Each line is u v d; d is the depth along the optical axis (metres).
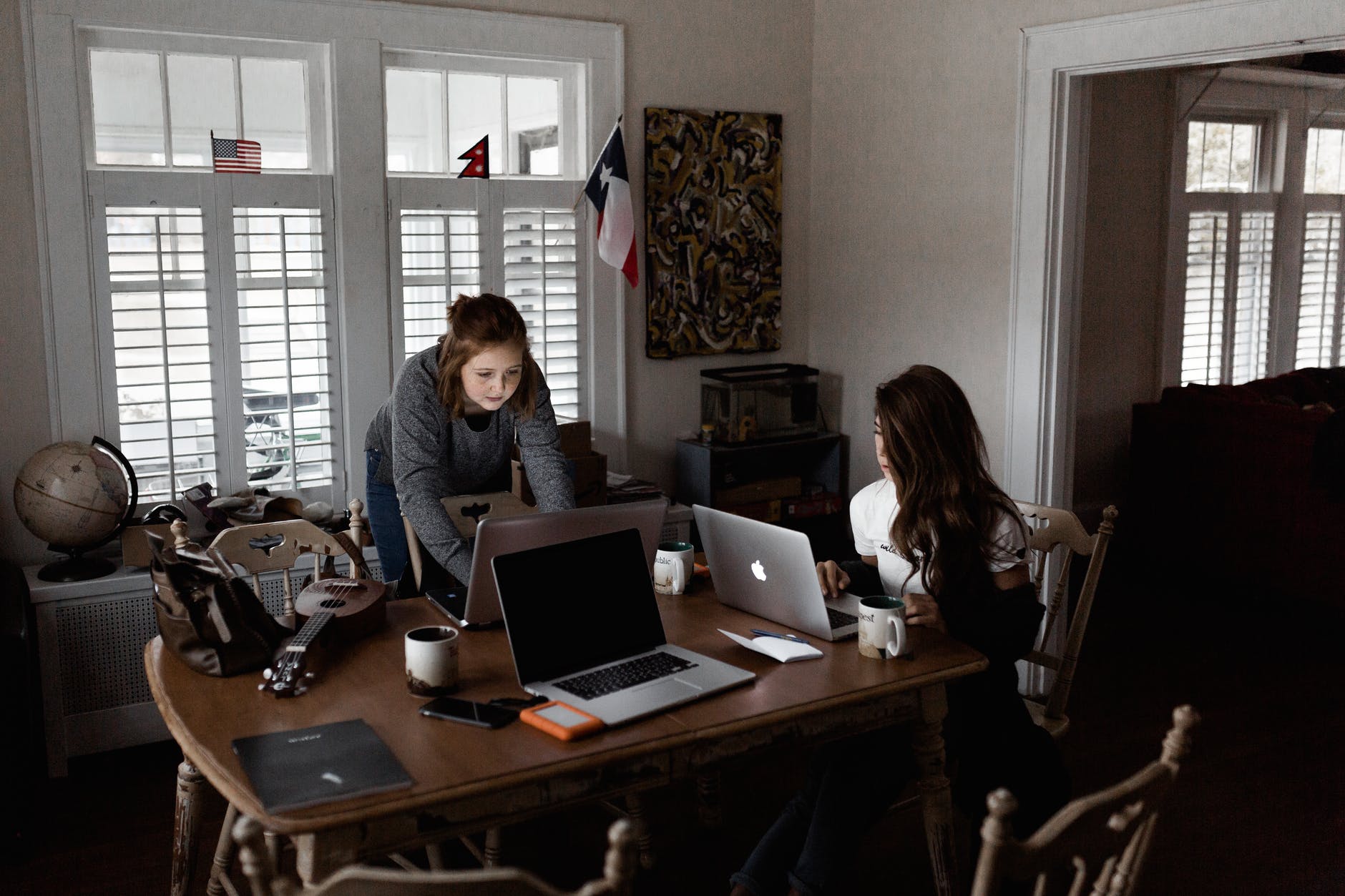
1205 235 6.09
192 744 1.70
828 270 4.52
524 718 1.78
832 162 4.45
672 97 4.20
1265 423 4.74
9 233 3.24
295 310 3.66
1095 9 3.38
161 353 3.47
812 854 2.09
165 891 2.58
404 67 3.76
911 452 2.17
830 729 1.91
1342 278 6.71
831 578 2.37
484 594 2.16
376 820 1.52
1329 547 4.51
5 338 3.28
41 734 3.19
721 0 4.25
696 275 4.32
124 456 3.25
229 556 2.51
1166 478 5.21
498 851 2.54
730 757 1.80
